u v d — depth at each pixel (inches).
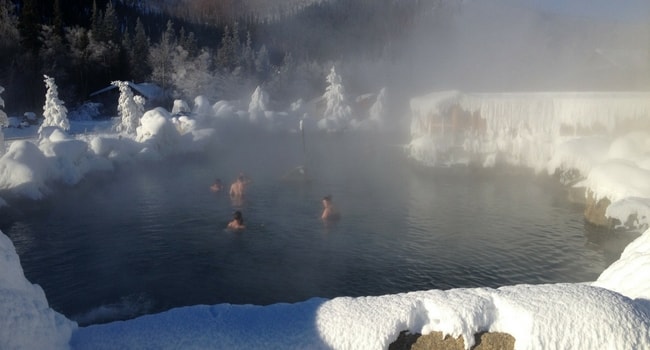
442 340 155.0
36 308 148.4
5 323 137.6
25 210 641.6
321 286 404.8
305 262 457.1
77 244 517.0
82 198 717.3
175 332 156.4
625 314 150.2
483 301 158.7
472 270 438.0
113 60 2352.4
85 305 376.2
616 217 508.1
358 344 150.6
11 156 684.7
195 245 506.9
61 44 2212.1
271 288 401.7
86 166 809.5
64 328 157.1
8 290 143.4
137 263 457.4
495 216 606.2
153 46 2449.6
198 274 431.2
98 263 460.4
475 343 154.3
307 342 151.3
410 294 166.4
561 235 531.5
